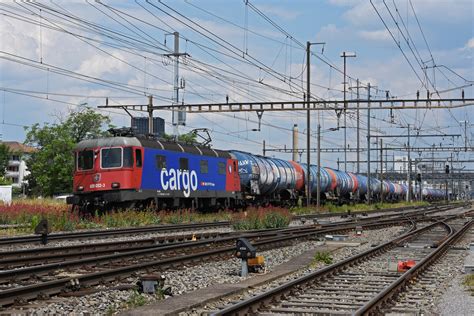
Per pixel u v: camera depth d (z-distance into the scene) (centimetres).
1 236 2702
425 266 1862
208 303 1242
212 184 4300
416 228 3694
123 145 3481
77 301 1212
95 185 3500
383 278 1630
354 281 1569
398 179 12988
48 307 1146
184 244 2214
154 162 3659
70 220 3188
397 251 2408
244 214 4131
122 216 3431
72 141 8200
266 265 1916
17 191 11644
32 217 3238
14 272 1428
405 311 1176
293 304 1226
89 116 8494
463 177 13075
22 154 12088
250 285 1450
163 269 1694
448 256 2264
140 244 2414
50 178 8131
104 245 2214
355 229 3347
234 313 1072
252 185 4894
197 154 4134
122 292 1327
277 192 5534
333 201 6894
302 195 6256
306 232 3188
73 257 1886
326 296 1340
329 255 2162
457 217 5519
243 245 1642
